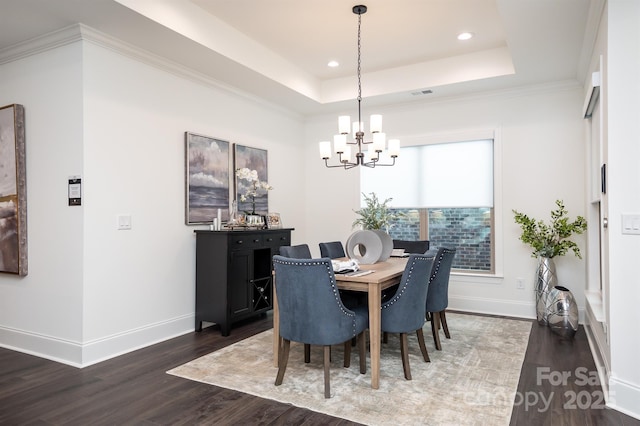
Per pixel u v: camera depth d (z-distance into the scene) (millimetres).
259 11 3617
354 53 4551
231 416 2432
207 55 3828
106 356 3426
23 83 3658
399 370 3137
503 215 4922
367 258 3750
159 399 2654
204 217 4398
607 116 2592
